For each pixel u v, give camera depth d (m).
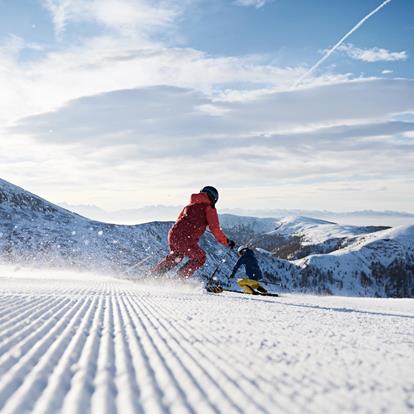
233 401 1.64
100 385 1.82
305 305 7.69
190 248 11.55
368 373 2.20
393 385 1.95
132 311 4.95
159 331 3.43
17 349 2.48
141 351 2.60
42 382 1.83
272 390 1.81
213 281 11.51
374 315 6.11
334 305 8.64
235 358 2.47
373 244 159.00
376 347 3.09
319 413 1.51
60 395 1.66
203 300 7.32
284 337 3.34
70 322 3.73
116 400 1.63
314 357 2.59
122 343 2.85
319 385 1.92
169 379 1.95
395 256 150.38
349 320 5.07
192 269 11.58
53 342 2.75
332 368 2.29
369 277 137.88
